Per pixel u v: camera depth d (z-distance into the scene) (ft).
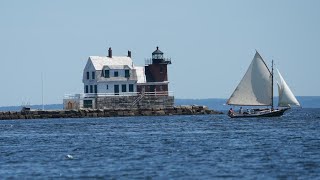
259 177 622.54
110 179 623.77
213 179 615.98
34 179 630.74
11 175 653.71
